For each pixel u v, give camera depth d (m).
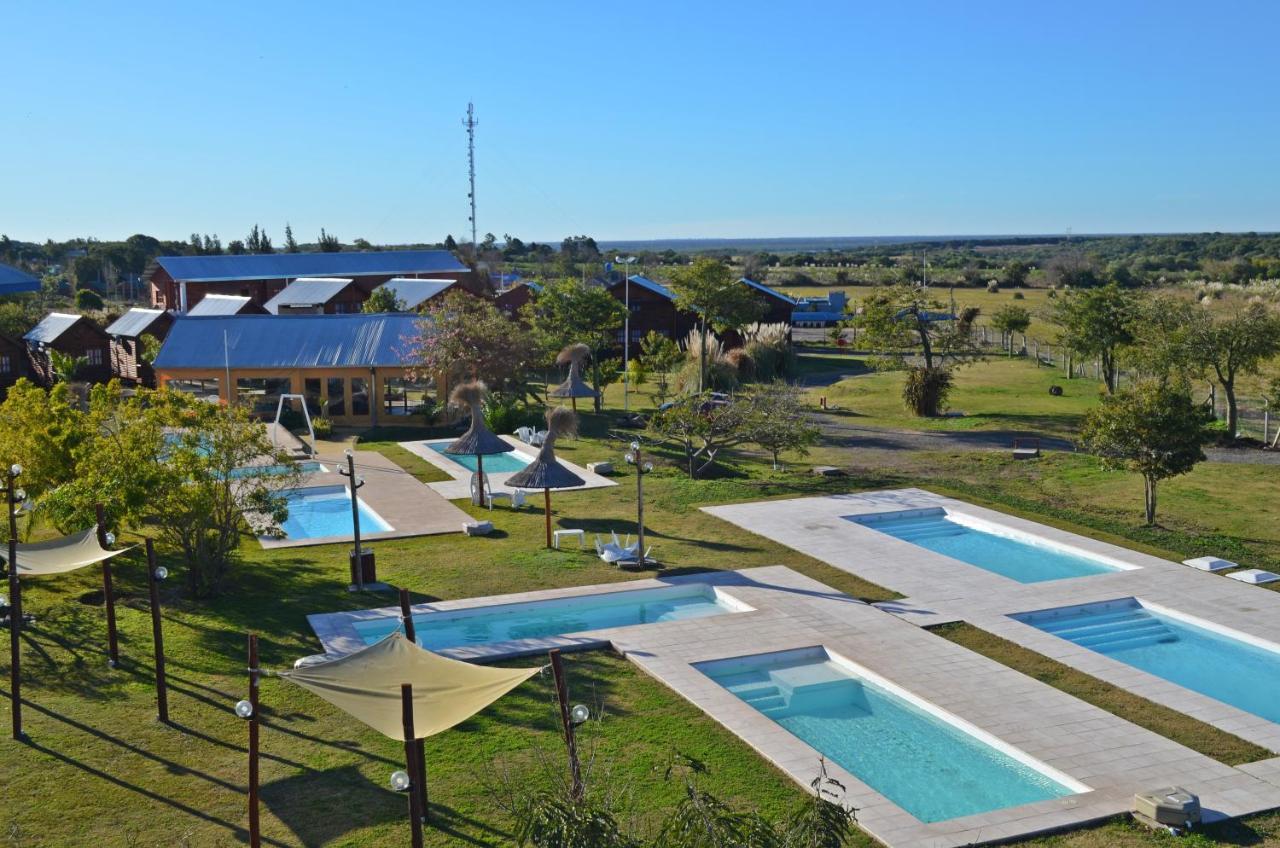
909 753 16.80
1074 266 146.12
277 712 17.92
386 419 49.72
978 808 15.04
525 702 18.19
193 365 48.59
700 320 69.88
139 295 126.06
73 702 18.30
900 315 51.69
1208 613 22.84
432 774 15.59
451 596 24.23
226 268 84.06
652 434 38.19
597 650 21.03
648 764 15.75
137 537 28.89
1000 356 74.69
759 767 15.72
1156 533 29.16
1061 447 41.53
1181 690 18.80
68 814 14.48
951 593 24.34
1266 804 14.61
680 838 8.81
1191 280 128.88
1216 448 40.44
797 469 38.53
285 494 34.91
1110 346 50.59
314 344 49.97
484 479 34.03
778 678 19.98
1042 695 18.50
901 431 46.44
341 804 14.75
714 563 26.81
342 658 14.06
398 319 51.56
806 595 24.17
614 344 67.69
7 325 71.19
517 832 9.15
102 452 23.61
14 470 18.88
